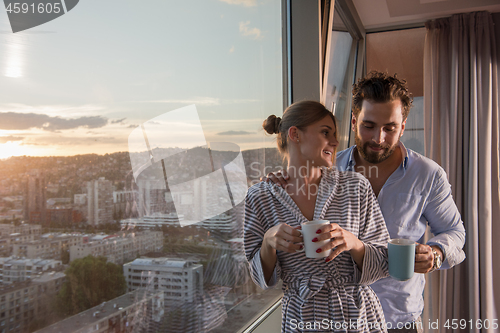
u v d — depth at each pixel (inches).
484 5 117.9
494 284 114.6
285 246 34.0
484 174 115.0
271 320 62.6
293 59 83.3
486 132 116.7
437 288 114.0
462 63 121.5
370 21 136.1
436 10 123.4
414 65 141.4
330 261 36.7
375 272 36.9
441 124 122.0
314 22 81.6
